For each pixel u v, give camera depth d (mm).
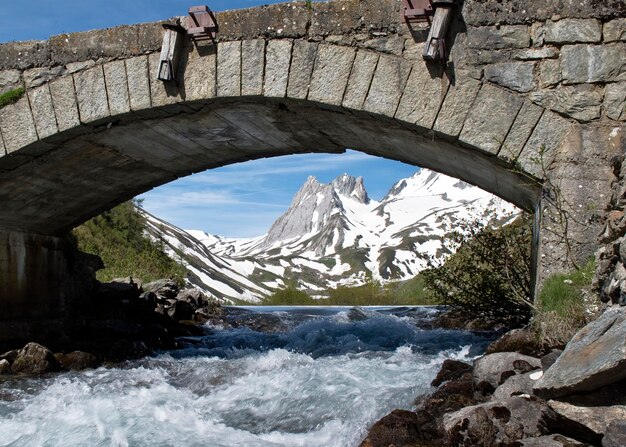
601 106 6535
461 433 4703
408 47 7105
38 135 8344
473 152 7094
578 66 6617
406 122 7059
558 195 6492
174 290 14906
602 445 4074
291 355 8734
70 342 10117
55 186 9758
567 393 4426
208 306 16094
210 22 7672
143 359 9688
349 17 7320
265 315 15430
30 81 8406
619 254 5230
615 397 4305
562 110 6609
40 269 10984
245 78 7613
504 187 8125
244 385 7461
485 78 6836
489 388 5504
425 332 10891
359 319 13562
